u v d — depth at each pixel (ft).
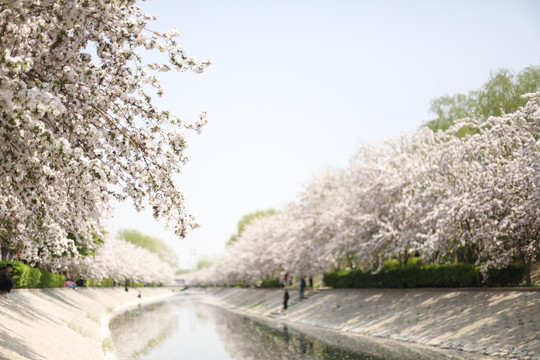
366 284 108.37
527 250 63.62
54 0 23.99
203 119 31.37
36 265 103.30
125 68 29.84
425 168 85.92
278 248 162.81
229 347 75.61
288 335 88.02
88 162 24.17
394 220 90.43
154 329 105.29
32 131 21.57
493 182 65.92
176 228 31.35
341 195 130.52
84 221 44.27
